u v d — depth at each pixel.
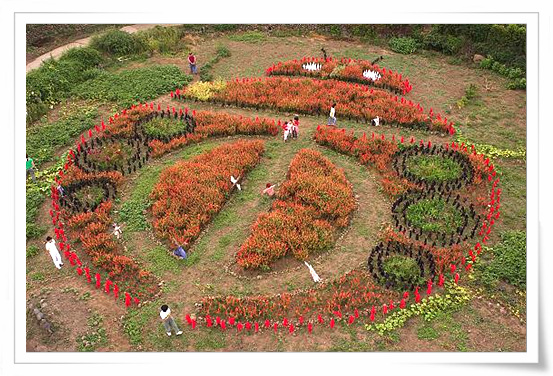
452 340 16.38
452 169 23.42
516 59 31.61
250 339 16.44
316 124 27.17
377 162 23.72
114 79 31.47
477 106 28.80
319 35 37.19
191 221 20.45
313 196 21.39
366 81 30.55
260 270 18.80
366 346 16.14
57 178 23.55
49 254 19.98
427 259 19.19
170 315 16.12
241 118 26.84
